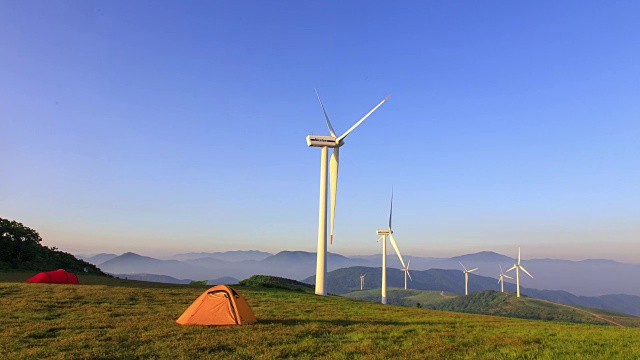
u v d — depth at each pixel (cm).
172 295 3588
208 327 2059
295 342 1744
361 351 1568
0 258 7088
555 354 1524
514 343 1772
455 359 1462
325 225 6256
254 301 3609
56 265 7988
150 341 1706
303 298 4266
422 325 2409
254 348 1600
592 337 1998
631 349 1625
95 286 4012
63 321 2119
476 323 2744
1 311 2361
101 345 1608
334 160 6650
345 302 4316
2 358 1395
